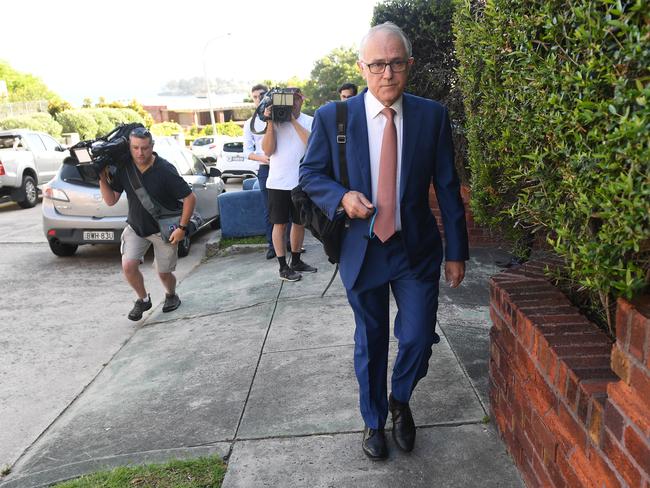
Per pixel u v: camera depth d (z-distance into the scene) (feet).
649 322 4.63
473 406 10.18
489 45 8.02
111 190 16.85
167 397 12.17
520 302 7.98
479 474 8.38
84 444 10.73
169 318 17.89
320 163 8.27
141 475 9.07
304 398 11.16
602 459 5.47
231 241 26.50
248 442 9.81
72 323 18.62
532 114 6.78
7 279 24.09
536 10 6.32
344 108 8.16
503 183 8.64
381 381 8.95
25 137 46.09
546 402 6.93
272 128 18.04
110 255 27.63
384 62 7.64
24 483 9.55
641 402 4.79
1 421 12.53
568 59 5.68
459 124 20.77
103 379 14.11
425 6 21.01
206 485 8.68
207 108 228.02
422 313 8.32
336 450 9.29
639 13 4.38
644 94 4.14
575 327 7.08
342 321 15.15
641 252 5.06
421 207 8.36
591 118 5.00
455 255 8.52
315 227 8.34
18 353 16.35
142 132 15.76
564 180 5.98
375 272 8.38
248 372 12.73
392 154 8.00
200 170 31.96
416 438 9.37
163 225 16.81
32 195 45.29
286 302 17.31
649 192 4.25
